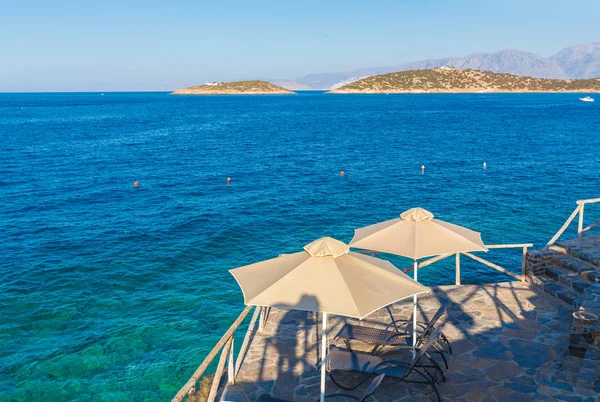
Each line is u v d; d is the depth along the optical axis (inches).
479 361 365.1
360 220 1063.6
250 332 398.6
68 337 568.7
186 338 570.3
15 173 1585.9
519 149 2178.9
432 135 2854.3
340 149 2251.5
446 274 783.1
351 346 387.9
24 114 4909.0
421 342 354.0
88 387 478.0
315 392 334.6
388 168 1722.4
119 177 1546.5
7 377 492.4
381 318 446.3
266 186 1413.6
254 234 955.3
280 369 363.3
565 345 384.2
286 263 285.6
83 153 2078.0
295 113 5142.7
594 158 1861.5
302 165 1792.6
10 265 781.3
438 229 370.6
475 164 1790.1
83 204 1192.2
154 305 650.8
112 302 658.2
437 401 315.9
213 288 706.8
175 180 1503.4
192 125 3602.4
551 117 4205.2
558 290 474.0
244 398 328.8
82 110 5762.8
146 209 1143.0
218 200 1236.5
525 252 518.3
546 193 1288.1
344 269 273.3
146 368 509.7
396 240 360.8
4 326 590.6
